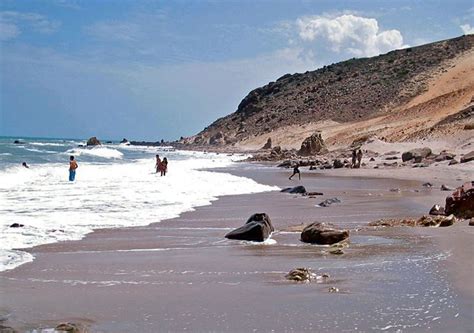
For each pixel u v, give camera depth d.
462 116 57.91
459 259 9.79
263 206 19.42
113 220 15.27
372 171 39.53
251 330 6.30
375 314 6.77
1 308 7.16
